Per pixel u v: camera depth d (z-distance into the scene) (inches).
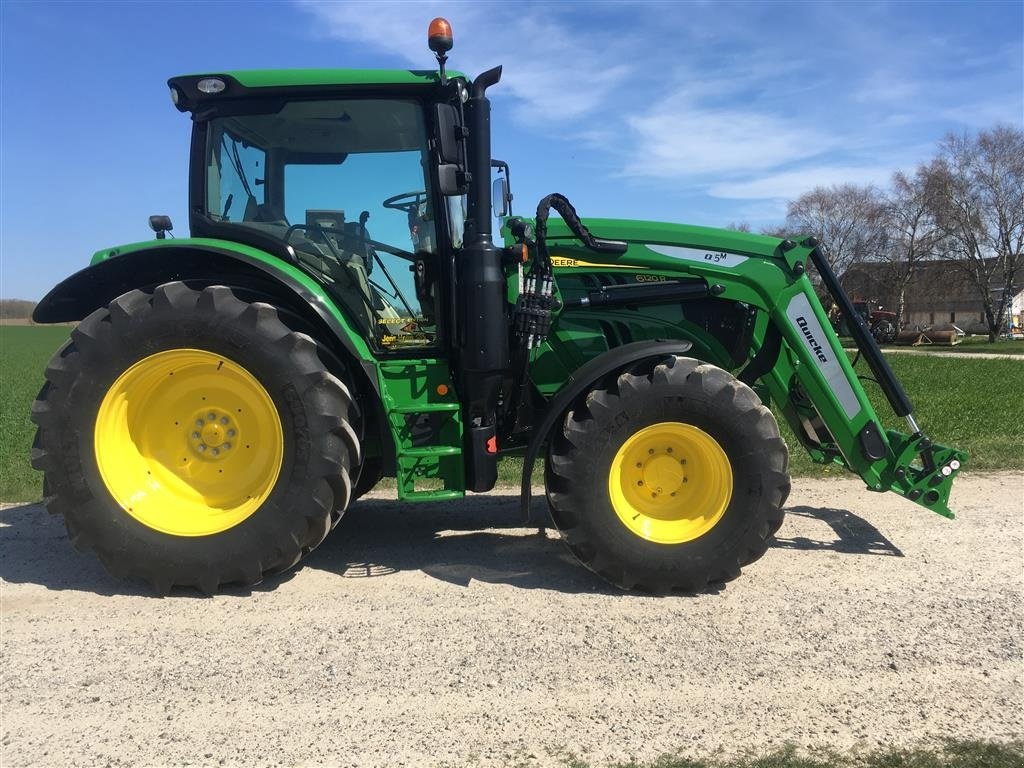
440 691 101.6
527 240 142.8
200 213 149.4
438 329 148.6
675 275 156.7
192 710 97.2
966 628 120.6
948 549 157.8
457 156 131.3
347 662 109.7
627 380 134.0
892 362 871.7
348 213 148.3
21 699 99.8
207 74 141.1
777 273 156.0
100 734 92.0
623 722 94.3
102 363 131.5
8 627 121.4
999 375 637.3
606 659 110.5
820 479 220.8
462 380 143.8
